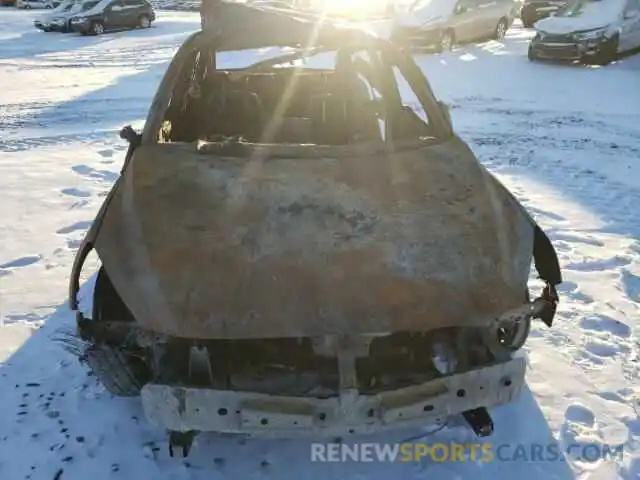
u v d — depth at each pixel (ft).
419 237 8.20
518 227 8.86
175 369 7.69
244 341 7.87
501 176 20.93
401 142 10.13
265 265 7.75
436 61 46.29
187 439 8.59
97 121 28.76
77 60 48.39
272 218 8.34
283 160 9.46
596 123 27.94
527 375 10.32
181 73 11.34
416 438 9.07
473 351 7.90
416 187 9.04
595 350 11.05
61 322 12.01
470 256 8.09
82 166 21.98
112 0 69.87
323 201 8.64
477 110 30.68
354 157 9.61
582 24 42.75
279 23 11.80
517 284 8.02
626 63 43.45
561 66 43.16
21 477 8.34
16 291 13.14
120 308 8.41
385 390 7.36
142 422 9.34
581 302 12.70
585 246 15.40
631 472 8.41
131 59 48.93
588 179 20.57
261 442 9.00
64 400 9.84
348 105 11.97
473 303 7.68
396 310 7.50
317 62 35.65
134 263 7.99
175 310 7.45
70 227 16.60
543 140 25.31
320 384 7.70
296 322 7.36
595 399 9.78
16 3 111.04
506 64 44.42
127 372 8.21
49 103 32.42
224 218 8.35
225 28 11.73
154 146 9.91
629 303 12.65
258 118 12.53
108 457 8.68
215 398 7.29
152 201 8.72
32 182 20.18
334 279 7.66
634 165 22.04
